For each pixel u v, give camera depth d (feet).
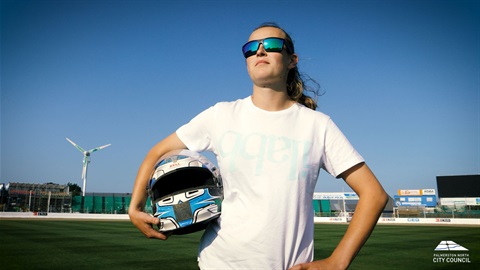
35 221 109.81
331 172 6.54
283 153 6.09
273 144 6.16
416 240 59.00
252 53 6.54
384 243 53.52
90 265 29.09
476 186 184.65
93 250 38.88
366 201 6.02
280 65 6.44
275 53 6.40
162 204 6.26
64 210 178.40
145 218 6.36
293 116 6.42
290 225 5.85
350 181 6.34
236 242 5.82
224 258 5.90
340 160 6.27
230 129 6.47
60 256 33.78
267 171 5.98
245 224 5.87
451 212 159.43
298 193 5.99
